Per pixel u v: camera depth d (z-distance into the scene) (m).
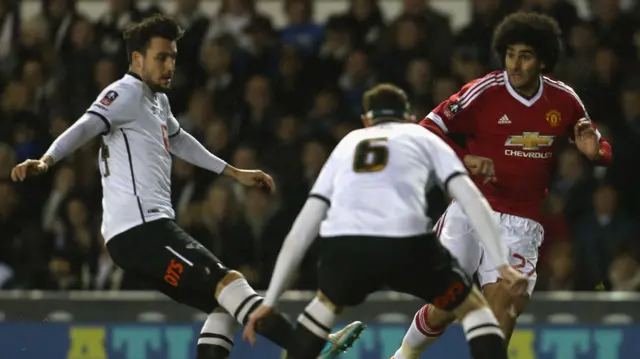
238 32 39.44
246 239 32.50
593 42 36.91
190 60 38.78
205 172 34.75
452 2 43.00
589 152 20.50
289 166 34.62
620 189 34.84
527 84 21.06
